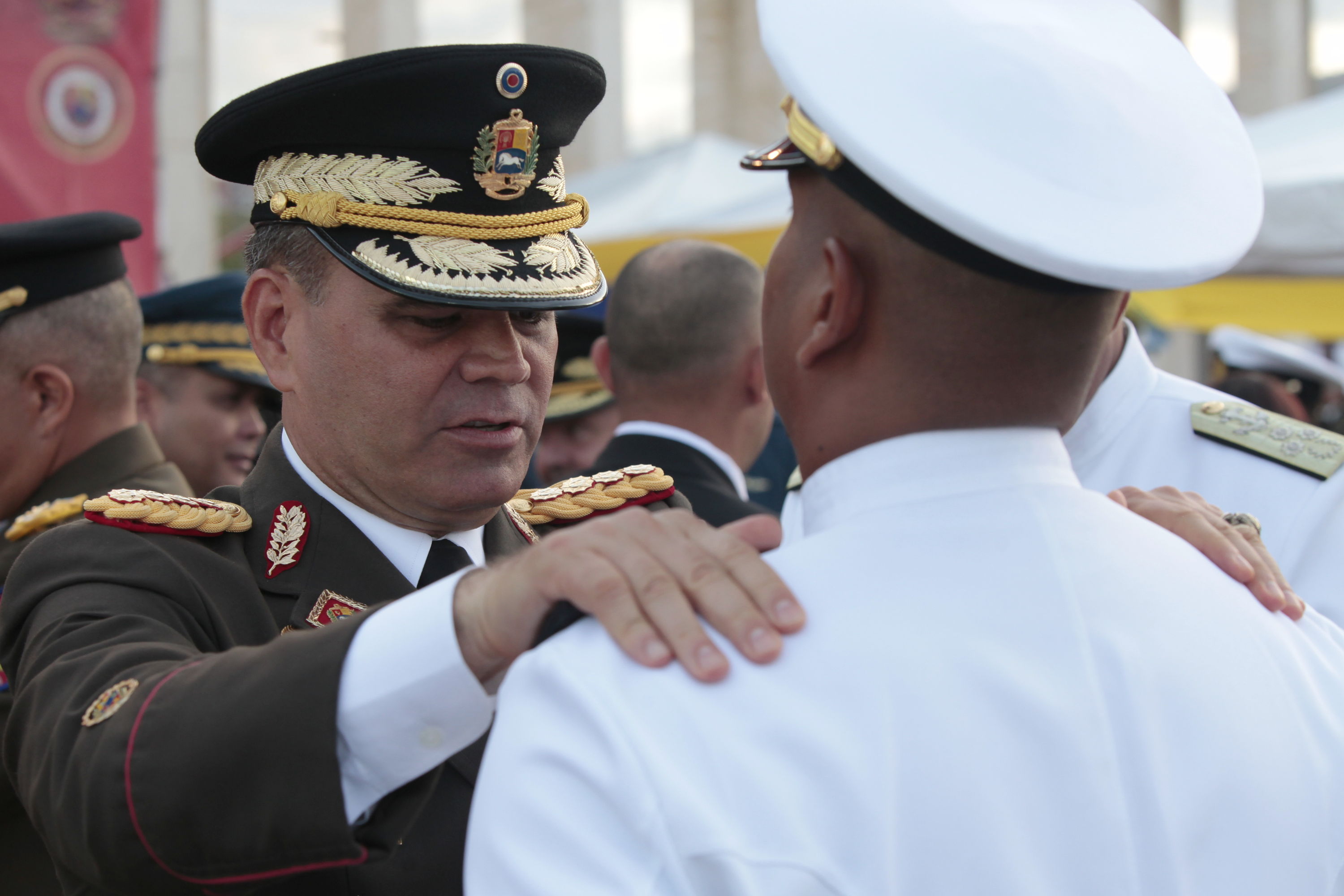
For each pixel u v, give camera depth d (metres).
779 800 0.86
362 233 1.46
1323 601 1.94
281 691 1.08
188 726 1.09
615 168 7.16
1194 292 5.90
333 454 1.53
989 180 0.88
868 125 0.90
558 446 3.98
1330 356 11.89
